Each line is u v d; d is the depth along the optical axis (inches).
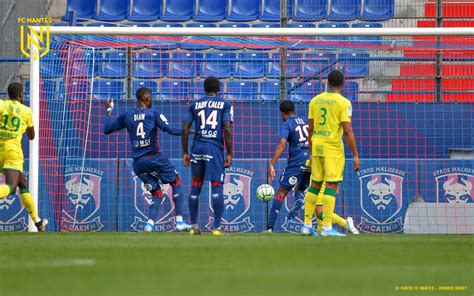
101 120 2293.3
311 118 1617.9
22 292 699.4
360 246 1270.9
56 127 2267.5
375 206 2174.0
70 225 2161.7
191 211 1766.7
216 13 3304.6
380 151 2319.1
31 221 1947.6
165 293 697.0
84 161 2176.4
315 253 1122.0
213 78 1755.7
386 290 737.0
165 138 2285.9
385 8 3139.8
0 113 1763.0
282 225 2153.1
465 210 2178.9
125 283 772.0
